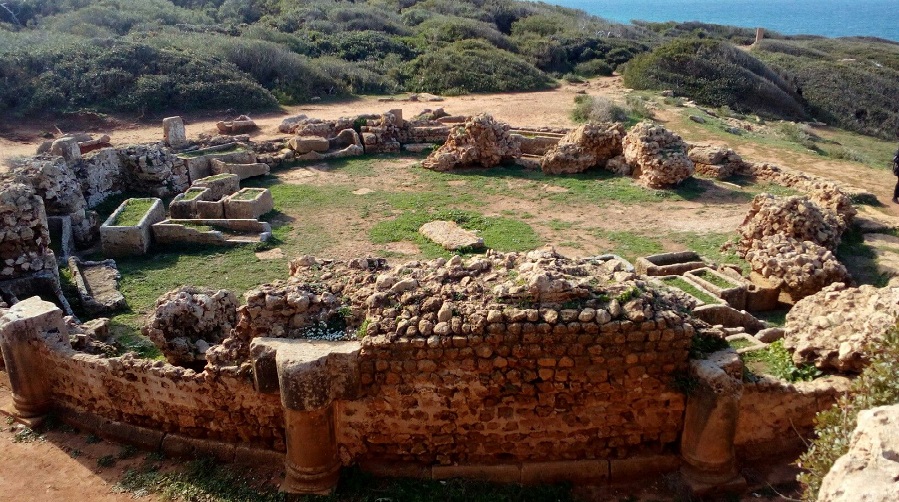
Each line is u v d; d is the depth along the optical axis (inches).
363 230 603.8
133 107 1058.7
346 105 1213.1
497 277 272.5
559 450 264.2
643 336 249.9
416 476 262.5
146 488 268.1
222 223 586.2
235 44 1278.3
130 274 501.7
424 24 1861.5
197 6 1932.8
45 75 1065.5
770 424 266.7
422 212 647.8
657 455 265.0
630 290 255.9
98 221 594.9
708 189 719.7
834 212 575.8
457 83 1373.0
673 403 260.2
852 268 517.3
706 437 252.2
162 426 295.6
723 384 245.3
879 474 138.9
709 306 398.0
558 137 896.3
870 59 2143.2
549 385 253.9
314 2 1955.0
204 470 274.4
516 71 1451.8
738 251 535.2
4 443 303.3
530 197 702.5
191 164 744.3
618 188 726.5
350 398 255.0
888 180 781.3
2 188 442.0
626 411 260.5
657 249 552.7
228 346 276.4
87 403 311.9
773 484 256.5
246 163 787.4
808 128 1286.9
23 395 315.9
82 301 438.0
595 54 1779.0
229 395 274.8
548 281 251.9
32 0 1665.8
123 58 1132.5
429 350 250.7
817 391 266.1
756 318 427.5
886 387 199.2
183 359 326.6
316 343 260.4
